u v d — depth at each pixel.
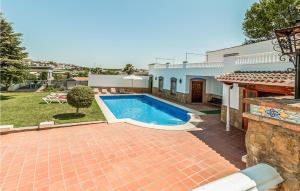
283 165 1.90
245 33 28.48
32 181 5.12
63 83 31.17
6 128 8.98
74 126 10.45
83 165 6.01
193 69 18.86
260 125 2.19
